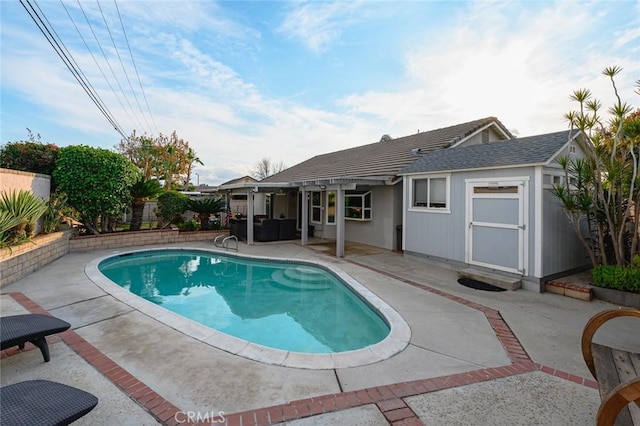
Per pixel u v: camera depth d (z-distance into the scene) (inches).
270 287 319.3
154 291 309.7
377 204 481.1
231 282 336.5
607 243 298.2
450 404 114.3
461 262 327.0
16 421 78.7
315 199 619.5
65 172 410.6
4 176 311.0
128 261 413.7
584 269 310.5
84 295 234.2
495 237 295.6
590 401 117.2
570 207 259.0
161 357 145.9
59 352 148.9
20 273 276.2
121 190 452.1
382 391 121.6
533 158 268.2
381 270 333.4
